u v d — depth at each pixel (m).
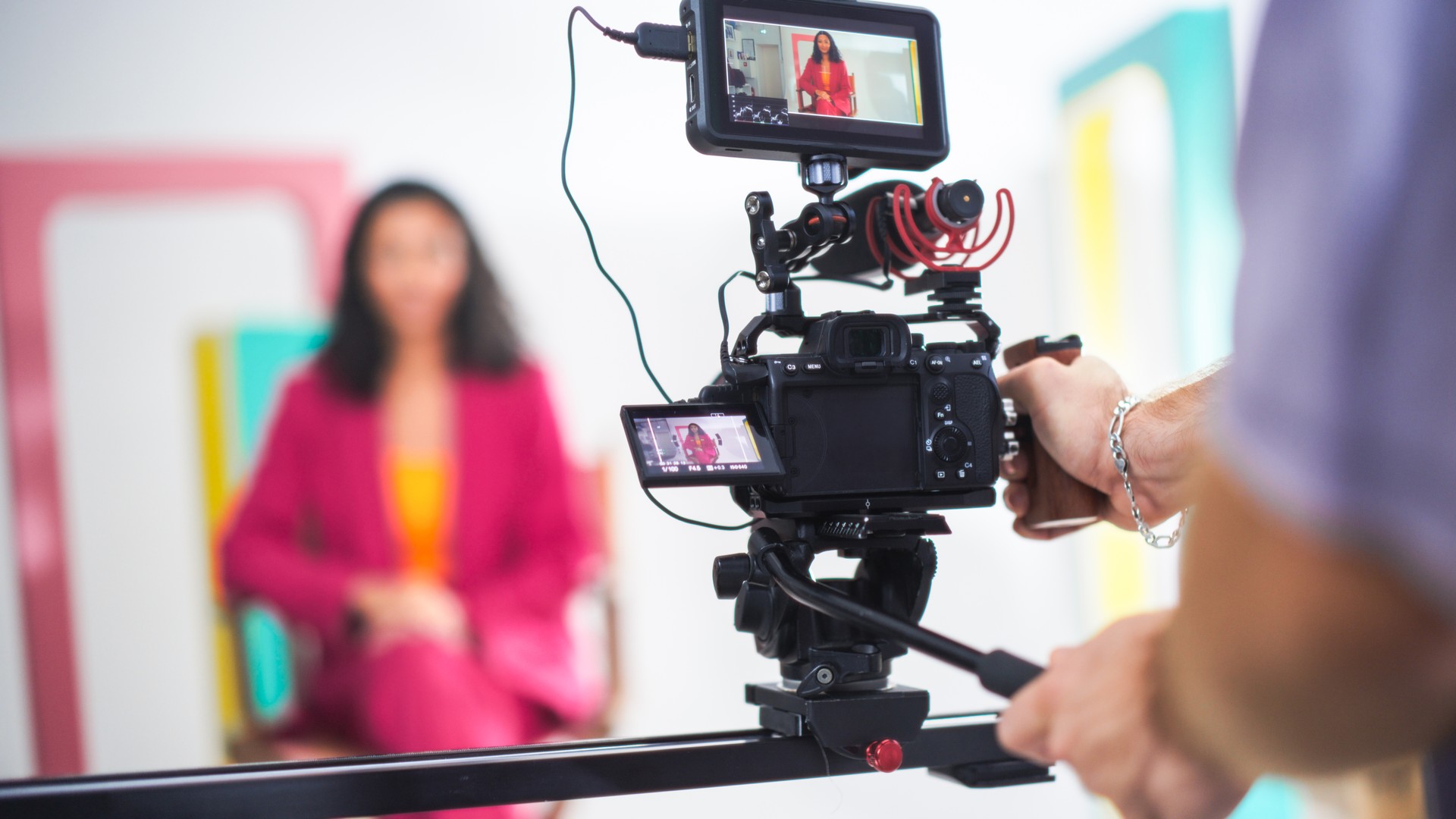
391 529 2.30
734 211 2.59
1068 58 2.75
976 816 2.46
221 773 0.66
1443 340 0.25
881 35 0.83
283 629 2.30
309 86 2.42
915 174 2.06
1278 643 0.28
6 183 2.30
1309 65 0.28
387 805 0.67
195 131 2.38
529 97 2.49
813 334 0.78
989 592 2.68
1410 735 0.29
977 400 0.79
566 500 2.39
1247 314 0.29
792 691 0.75
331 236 2.41
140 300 2.35
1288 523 0.27
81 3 2.34
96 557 2.32
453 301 2.37
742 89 0.77
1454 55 0.26
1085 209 2.63
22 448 2.30
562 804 2.24
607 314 2.51
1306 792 0.38
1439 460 0.25
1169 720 0.36
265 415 2.37
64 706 2.30
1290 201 0.28
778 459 0.73
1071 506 0.90
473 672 2.28
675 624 2.48
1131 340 2.54
